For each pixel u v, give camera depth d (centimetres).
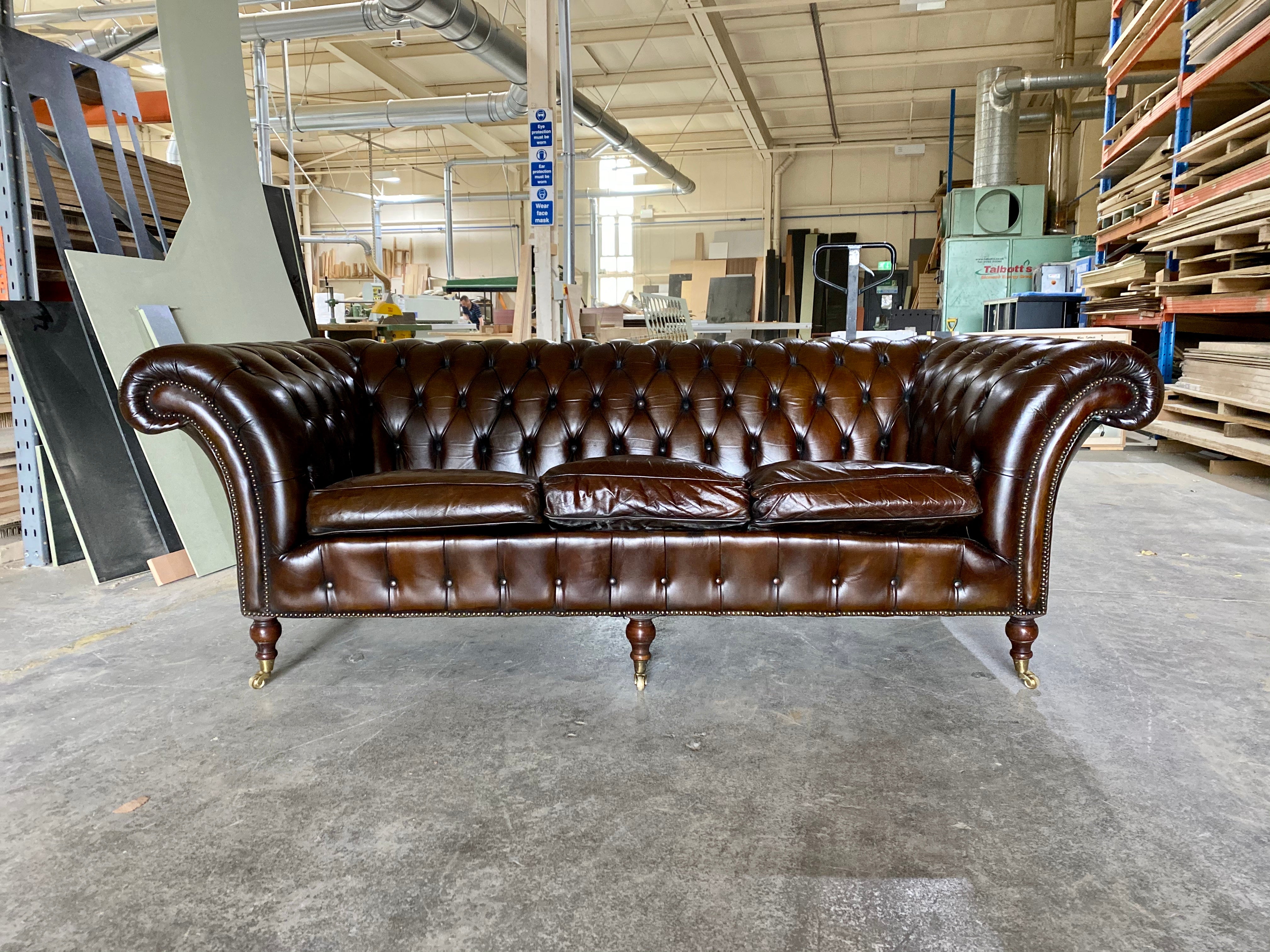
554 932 118
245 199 351
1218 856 134
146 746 173
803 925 119
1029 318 683
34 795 155
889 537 202
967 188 891
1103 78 831
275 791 156
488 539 202
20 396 301
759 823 144
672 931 118
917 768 162
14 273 294
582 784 158
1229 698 192
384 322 621
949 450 227
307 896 126
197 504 300
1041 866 132
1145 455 551
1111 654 219
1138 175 602
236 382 196
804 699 195
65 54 308
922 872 131
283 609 202
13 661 220
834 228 1422
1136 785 155
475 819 146
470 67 1115
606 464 215
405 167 1555
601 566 201
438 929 119
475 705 193
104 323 285
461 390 264
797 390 262
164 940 117
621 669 214
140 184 357
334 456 227
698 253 1477
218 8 343
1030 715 185
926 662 216
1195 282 484
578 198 1470
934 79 1141
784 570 201
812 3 852
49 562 314
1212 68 471
